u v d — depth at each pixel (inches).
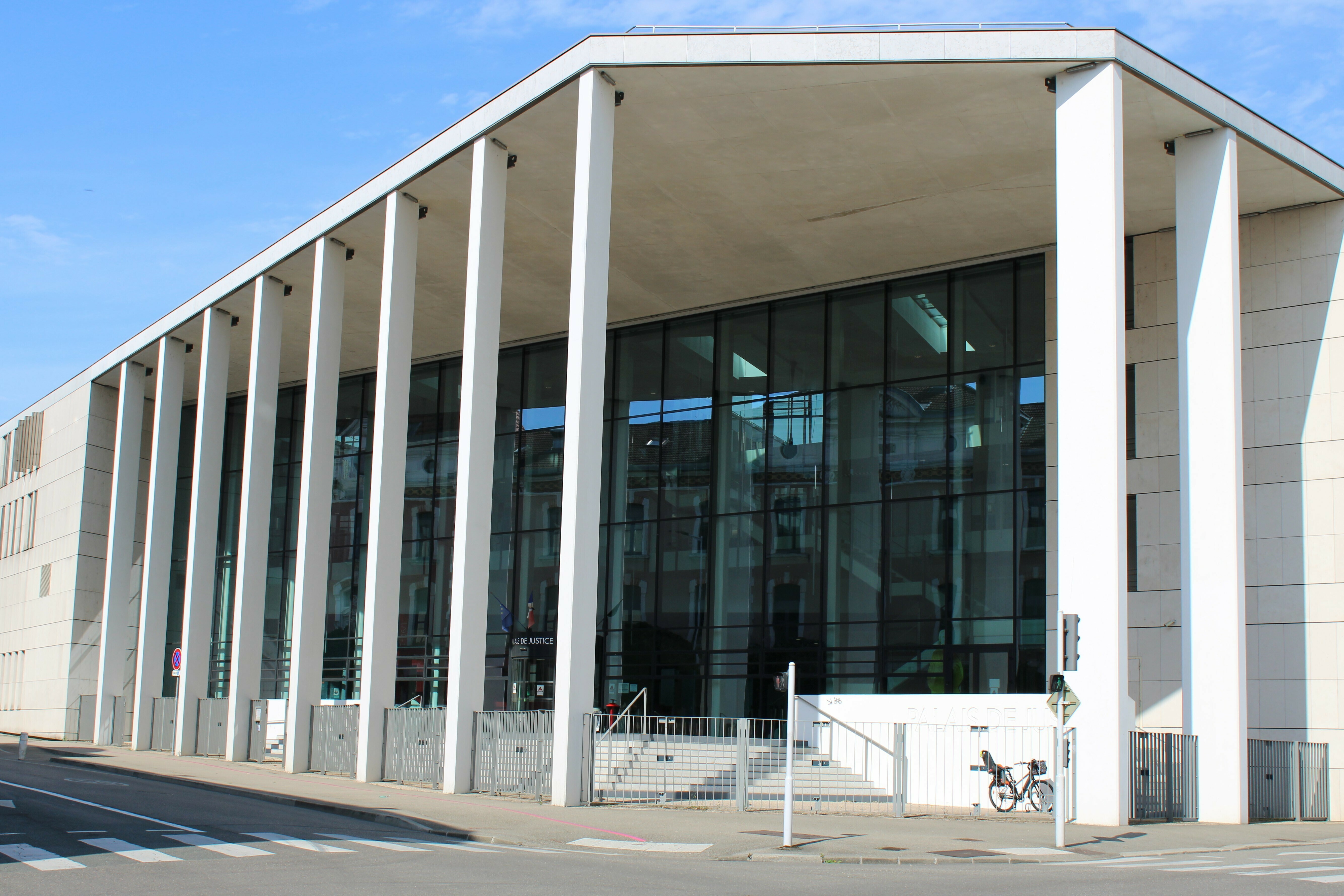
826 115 901.2
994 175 983.0
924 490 1141.7
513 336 1428.4
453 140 970.7
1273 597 959.6
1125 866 504.1
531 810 740.0
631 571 1299.2
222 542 1699.1
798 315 1258.0
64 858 448.1
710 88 870.4
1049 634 1039.0
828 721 939.3
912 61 821.2
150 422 1763.0
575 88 874.1
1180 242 884.0
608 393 1362.0
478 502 909.8
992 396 1124.5
